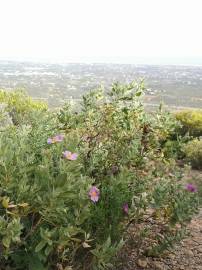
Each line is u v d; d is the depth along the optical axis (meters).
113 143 1.40
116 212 1.09
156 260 1.27
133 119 1.45
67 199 0.90
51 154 1.05
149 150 1.47
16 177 0.93
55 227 0.91
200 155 2.88
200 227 1.59
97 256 0.89
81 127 1.42
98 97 1.48
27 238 0.92
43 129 1.22
